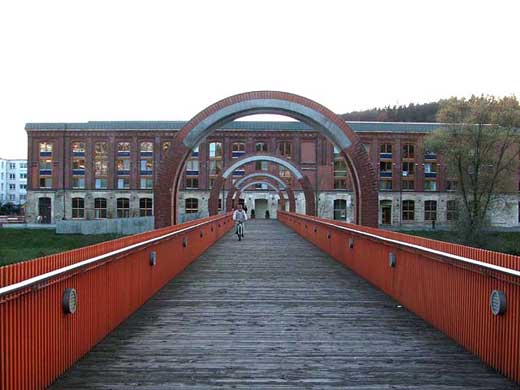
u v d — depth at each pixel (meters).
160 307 8.59
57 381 5.00
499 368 5.33
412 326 7.35
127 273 7.73
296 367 5.51
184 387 4.89
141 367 5.45
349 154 16.50
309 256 16.83
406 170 60.00
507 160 40.50
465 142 39.88
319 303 9.01
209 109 16.77
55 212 60.22
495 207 41.62
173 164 16.80
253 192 63.09
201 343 6.38
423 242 7.88
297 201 61.47
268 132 61.59
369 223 16.36
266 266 14.18
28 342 4.43
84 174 60.84
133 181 60.72
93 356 5.81
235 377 5.18
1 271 4.20
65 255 5.39
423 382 5.06
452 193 59.22
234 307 8.63
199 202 61.38
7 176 112.94
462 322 6.29
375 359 5.80
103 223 38.00
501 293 5.21
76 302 5.52
